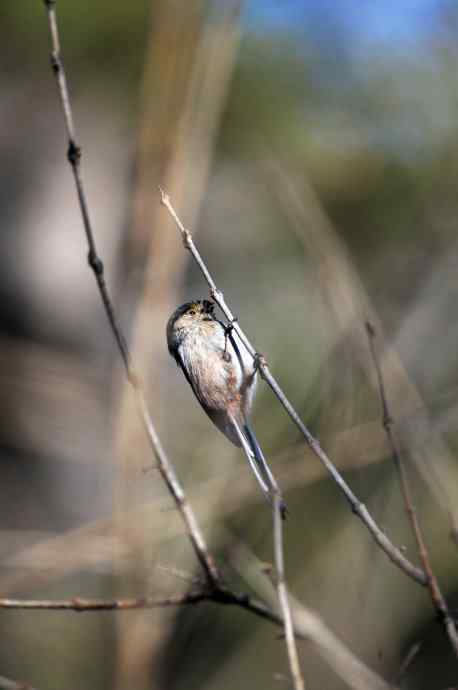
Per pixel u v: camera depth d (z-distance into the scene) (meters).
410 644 11.62
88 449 14.90
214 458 12.22
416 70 14.61
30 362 15.59
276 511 5.93
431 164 14.70
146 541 9.64
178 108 11.75
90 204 16.45
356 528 11.20
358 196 14.60
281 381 12.56
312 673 10.91
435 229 14.39
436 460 9.19
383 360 9.86
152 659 9.59
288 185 11.07
